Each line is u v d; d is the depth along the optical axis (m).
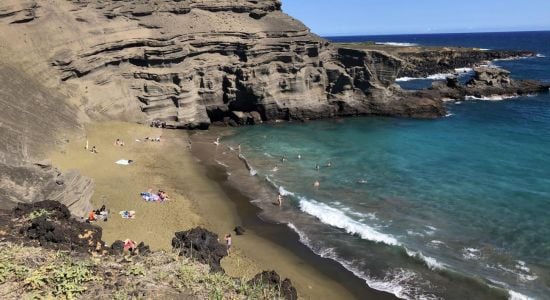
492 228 36.41
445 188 45.56
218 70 76.56
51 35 61.03
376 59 82.69
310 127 75.00
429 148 61.19
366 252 33.16
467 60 165.62
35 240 19.59
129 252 20.05
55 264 16.84
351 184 47.34
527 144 62.22
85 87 62.78
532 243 33.72
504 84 105.44
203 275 17.64
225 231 36.53
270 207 41.78
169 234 33.75
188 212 39.34
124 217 35.94
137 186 43.97
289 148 62.06
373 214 39.59
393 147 62.00
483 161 54.62
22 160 41.47
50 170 32.47
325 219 38.69
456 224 37.31
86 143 53.28
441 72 143.25
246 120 76.88
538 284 28.23
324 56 84.19
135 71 69.56
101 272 16.77
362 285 29.11
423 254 32.19
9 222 21.75
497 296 27.09
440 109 82.38
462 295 27.52
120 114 65.81
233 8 85.06
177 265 18.05
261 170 52.19
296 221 38.81
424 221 37.97
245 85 75.12
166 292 15.95
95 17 67.81
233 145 63.38
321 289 28.55
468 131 71.06
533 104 92.19
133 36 69.81
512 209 40.00
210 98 75.50
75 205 32.06
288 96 79.06
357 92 82.81
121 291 15.60
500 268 30.31
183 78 71.50
